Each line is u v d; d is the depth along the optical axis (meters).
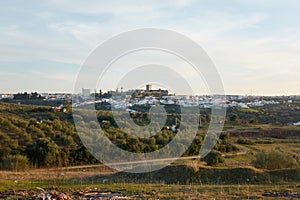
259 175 16.00
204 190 13.29
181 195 12.20
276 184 14.99
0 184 14.74
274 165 19.53
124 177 16.70
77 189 13.55
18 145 26.67
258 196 12.04
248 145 35.84
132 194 12.46
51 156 24.84
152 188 13.82
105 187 14.09
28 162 24.47
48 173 19.84
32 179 16.72
